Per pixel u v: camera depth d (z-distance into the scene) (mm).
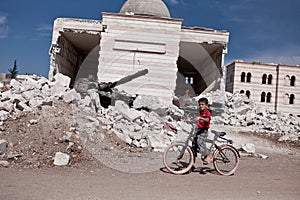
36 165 7094
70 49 22109
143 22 16250
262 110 20266
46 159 7445
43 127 8914
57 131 8836
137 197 5117
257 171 8297
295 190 6312
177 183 6391
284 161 10312
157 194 5383
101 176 6641
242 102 19984
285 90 33062
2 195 4785
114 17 16219
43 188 5332
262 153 11625
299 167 9320
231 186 6355
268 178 7445
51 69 18422
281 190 6238
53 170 6867
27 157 7402
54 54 18578
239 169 8414
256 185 6590
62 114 10078
